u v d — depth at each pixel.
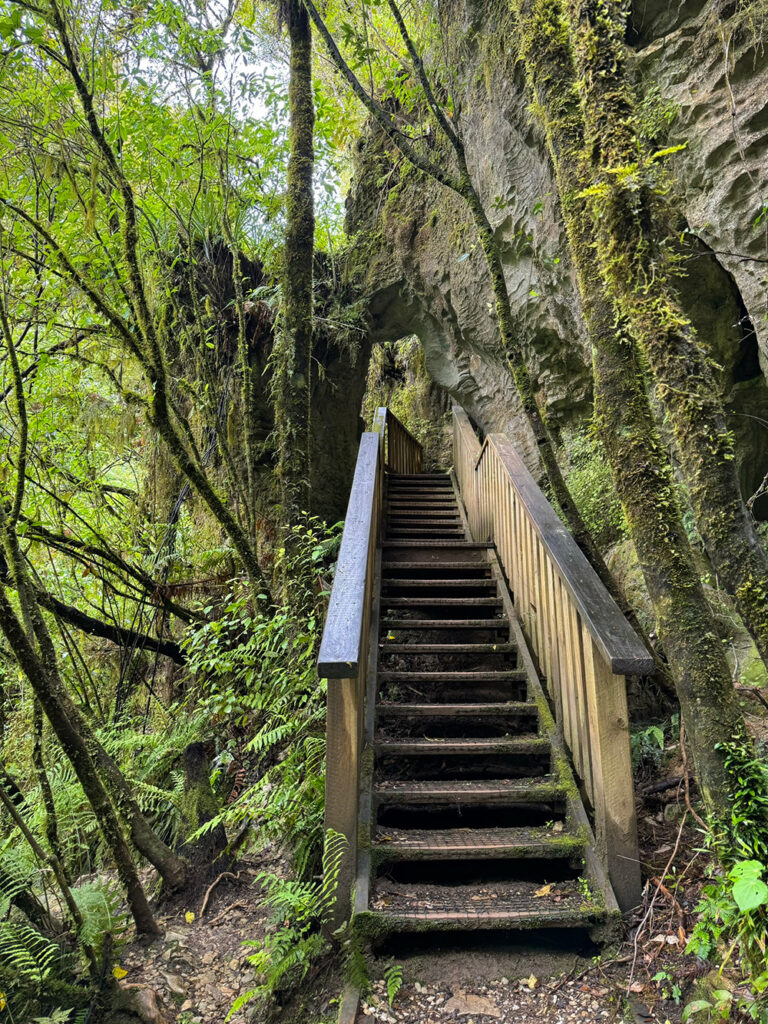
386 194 8.35
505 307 3.84
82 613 5.13
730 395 3.77
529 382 3.84
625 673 2.43
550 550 3.36
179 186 5.03
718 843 1.98
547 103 2.53
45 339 4.52
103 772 3.23
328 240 8.75
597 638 2.56
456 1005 2.17
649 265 1.99
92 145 3.74
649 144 3.47
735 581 1.87
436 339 8.44
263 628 3.71
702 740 2.02
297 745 3.37
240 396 6.77
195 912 3.09
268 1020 2.32
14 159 3.81
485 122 5.79
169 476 6.97
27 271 4.02
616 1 2.13
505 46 4.93
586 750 2.87
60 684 2.97
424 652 4.05
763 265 3.13
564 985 2.22
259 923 2.90
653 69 3.51
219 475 6.77
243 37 4.59
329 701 2.63
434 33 5.94
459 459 8.19
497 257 3.85
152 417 3.79
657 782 3.23
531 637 4.05
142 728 5.11
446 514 7.29
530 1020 2.09
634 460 2.24
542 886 2.68
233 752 4.28
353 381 8.71
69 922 2.86
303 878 2.83
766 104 3.00
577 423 5.86
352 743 2.62
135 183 4.80
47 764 3.79
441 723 4.25
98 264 4.17
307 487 4.00
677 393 1.94
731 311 3.64
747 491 3.88
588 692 2.83
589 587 2.94
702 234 3.40
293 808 3.04
